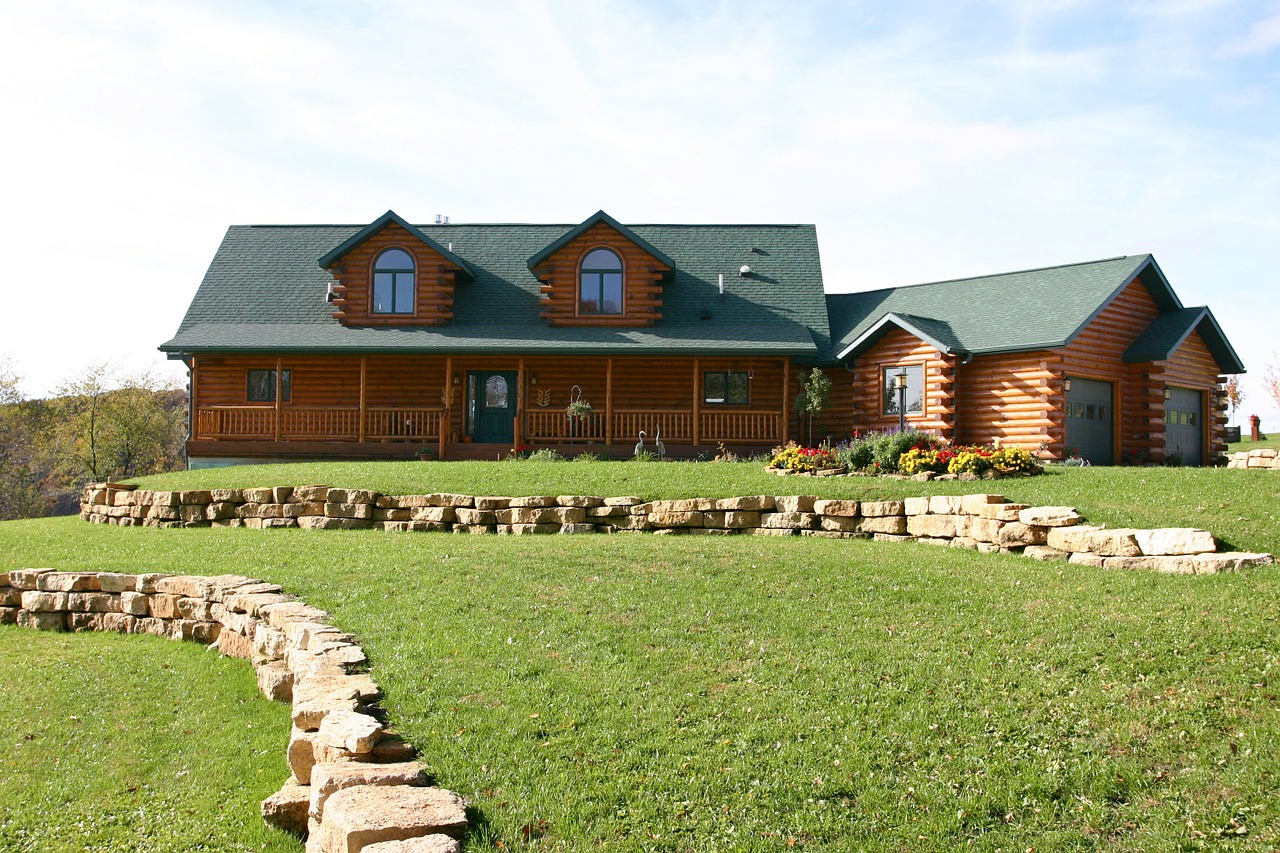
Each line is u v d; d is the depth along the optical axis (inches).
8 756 294.7
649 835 194.7
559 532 574.9
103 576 458.9
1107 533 423.5
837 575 404.8
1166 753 221.0
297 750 240.4
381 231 969.5
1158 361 852.0
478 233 1100.5
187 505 655.1
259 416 965.2
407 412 952.3
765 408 960.3
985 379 840.3
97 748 299.0
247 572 452.8
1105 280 837.8
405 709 252.8
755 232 1098.7
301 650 314.2
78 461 1785.2
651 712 252.8
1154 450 861.2
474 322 970.7
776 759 225.0
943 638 308.3
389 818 184.5
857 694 261.6
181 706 335.0
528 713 251.3
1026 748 227.0
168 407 1978.3
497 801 204.5
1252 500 474.0
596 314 960.9
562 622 338.0
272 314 987.9
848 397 946.1
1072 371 805.9
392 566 446.6
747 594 375.6
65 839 239.9
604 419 948.0
